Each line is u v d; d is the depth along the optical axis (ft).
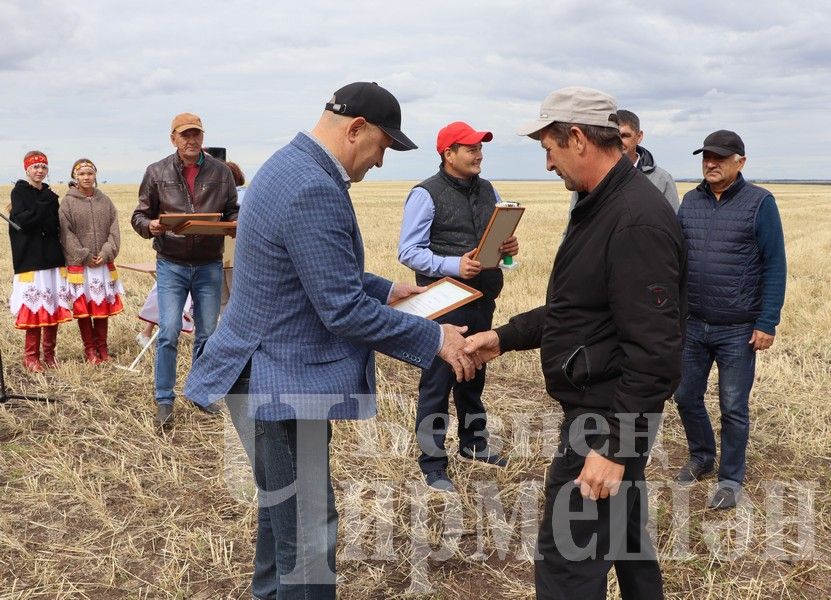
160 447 15.29
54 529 12.11
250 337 8.27
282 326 8.16
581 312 7.85
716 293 13.11
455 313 13.97
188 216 14.75
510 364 21.72
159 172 17.07
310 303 8.16
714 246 13.12
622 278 7.33
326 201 7.80
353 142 8.27
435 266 13.64
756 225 12.73
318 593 9.00
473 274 13.21
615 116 7.72
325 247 7.76
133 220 17.11
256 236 8.02
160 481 13.91
